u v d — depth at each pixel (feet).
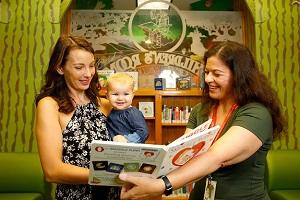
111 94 6.40
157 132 14.80
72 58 5.10
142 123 6.42
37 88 12.45
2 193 11.38
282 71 13.08
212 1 16.33
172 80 15.88
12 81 12.44
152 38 16.05
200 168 3.59
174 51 16.03
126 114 6.38
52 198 11.80
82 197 5.16
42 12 12.62
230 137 4.04
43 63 12.50
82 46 5.21
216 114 5.51
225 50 4.89
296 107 13.01
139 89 15.05
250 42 15.34
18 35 12.55
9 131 12.32
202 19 16.20
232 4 16.40
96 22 15.92
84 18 15.89
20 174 11.52
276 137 5.03
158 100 14.89
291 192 11.37
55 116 5.03
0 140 12.29
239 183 4.73
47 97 5.17
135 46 15.97
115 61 15.87
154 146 3.04
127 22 16.03
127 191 3.46
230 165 4.50
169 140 15.56
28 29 12.58
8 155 11.77
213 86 5.07
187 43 16.07
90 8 16.05
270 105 4.81
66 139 5.09
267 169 11.96
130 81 6.57
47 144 4.78
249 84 4.80
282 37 13.16
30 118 12.38
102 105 6.30
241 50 4.90
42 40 12.56
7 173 11.50
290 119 12.96
